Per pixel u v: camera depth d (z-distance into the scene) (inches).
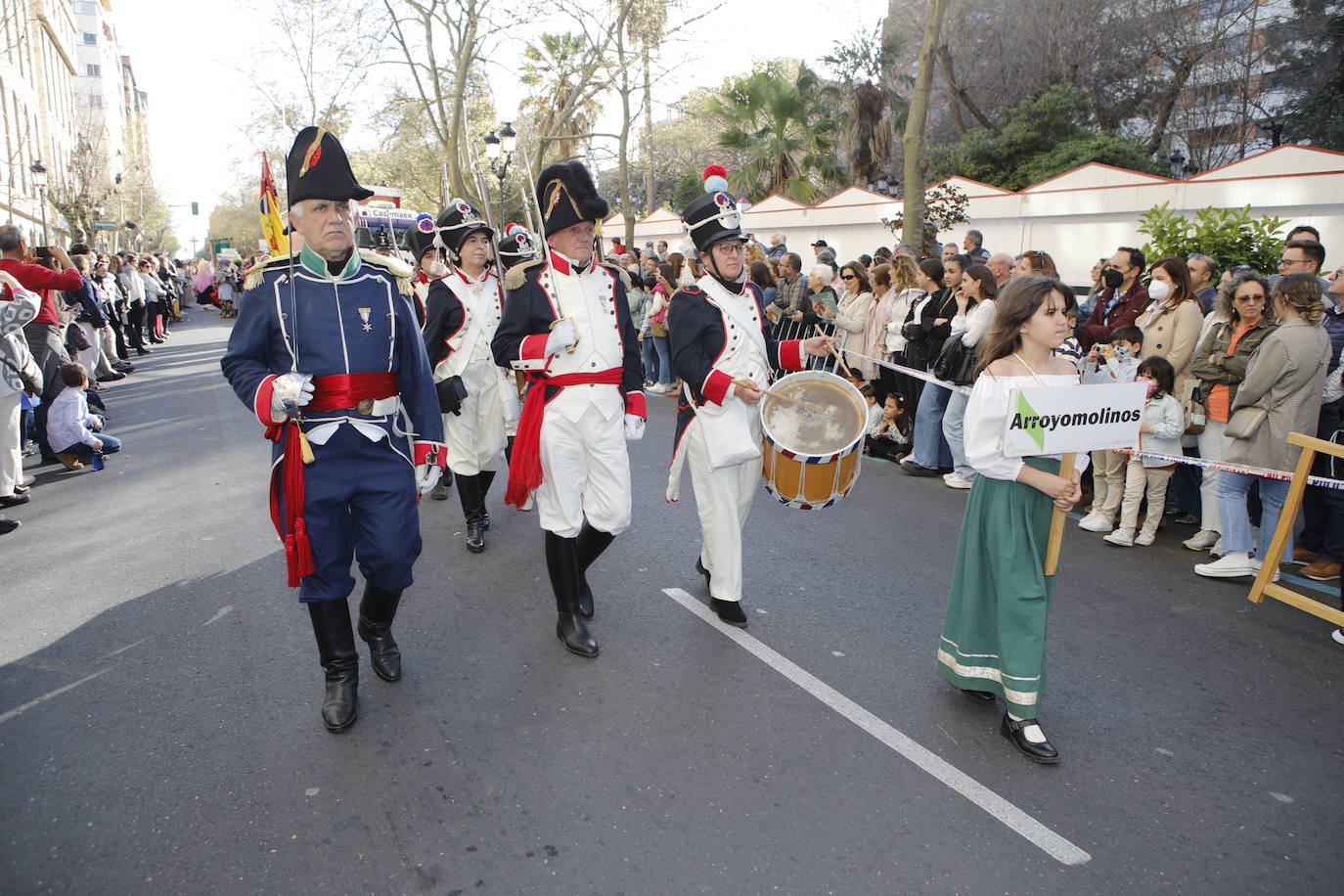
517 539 223.3
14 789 119.0
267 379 122.2
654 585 191.3
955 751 129.0
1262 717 140.3
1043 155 844.0
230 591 188.5
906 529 232.8
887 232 625.9
